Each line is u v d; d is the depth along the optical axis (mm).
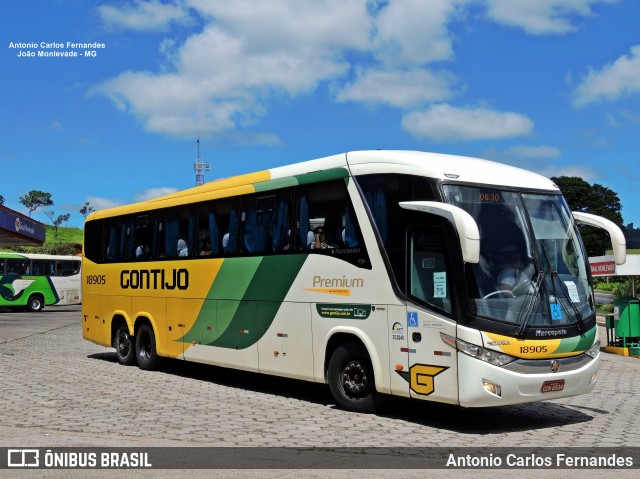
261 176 12820
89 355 19203
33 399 11867
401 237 9984
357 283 10562
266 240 12477
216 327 13602
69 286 46656
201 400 11898
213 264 13773
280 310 12016
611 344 20203
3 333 27250
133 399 11953
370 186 10523
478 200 9703
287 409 11031
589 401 12109
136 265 16312
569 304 9773
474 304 9117
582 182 80188
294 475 7074
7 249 71812
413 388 9672
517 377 9086
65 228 112125
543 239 9938
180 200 15008
